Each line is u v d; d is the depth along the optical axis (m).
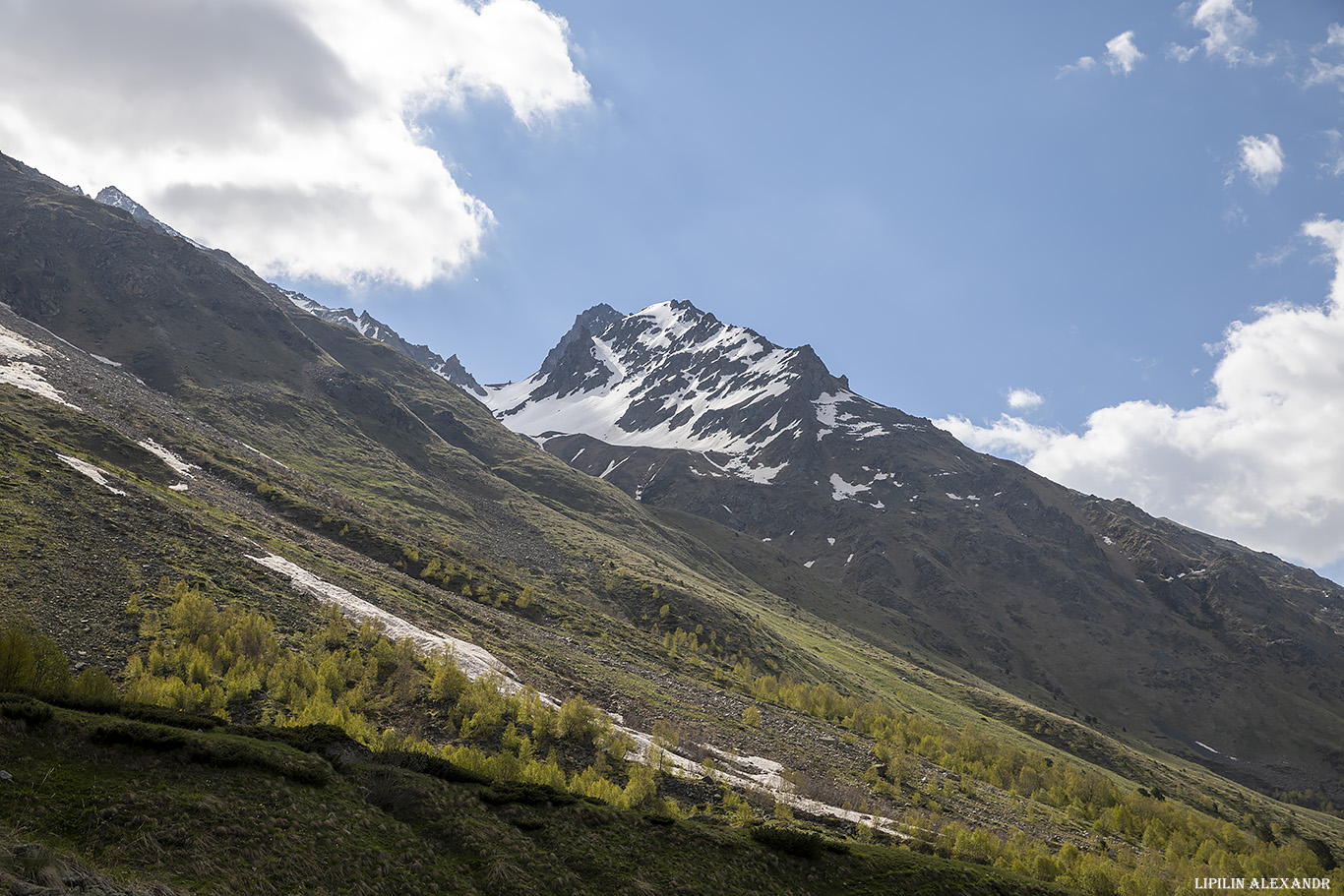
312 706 43.12
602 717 55.84
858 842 44.16
